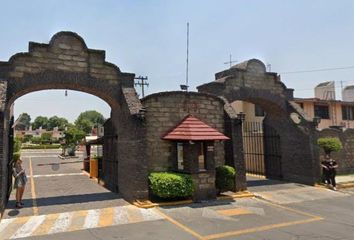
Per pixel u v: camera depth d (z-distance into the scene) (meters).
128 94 13.36
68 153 46.66
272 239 8.55
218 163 15.09
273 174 19.89
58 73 12.51
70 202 13.09
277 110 18.48
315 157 17.19
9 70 11.79
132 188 12.77
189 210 11.68
